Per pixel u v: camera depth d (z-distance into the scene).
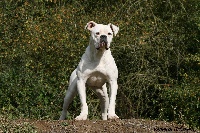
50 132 9.61
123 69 16.84
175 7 17.64
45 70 16.36
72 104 16.00
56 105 15.81
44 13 17.38
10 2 17.80
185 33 17.12
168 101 15.84
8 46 16.75
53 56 16.31
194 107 15.25
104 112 11.72
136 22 17.02
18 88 15.67
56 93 15.88
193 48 17.14
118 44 16.52
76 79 11.51
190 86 15.73
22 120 10.26
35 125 9.88
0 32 17.05
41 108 15.60
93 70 10.88
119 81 16.77
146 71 16.50
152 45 16.77
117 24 16.67
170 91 15.72
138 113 16.77
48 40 16.27
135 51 16.52
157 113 16.66
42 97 15.80
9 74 15.90
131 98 16.66
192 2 17.38
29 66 16.36
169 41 17.02
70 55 16.17
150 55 16.78
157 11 17.80
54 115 15.59
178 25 17.34
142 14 17.17
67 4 17.64
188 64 16.89
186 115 15.15
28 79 15.87
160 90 16.28
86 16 17.17
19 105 15.50
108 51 10.95
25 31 16.73
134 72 16.73
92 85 11.25
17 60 16.50
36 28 16.50
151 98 16.61
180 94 15.45
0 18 17.28
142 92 16.47
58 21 16.61
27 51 16.45
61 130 9.66
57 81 16.14
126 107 16.77
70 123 9.93
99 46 10.66
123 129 9.73
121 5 17.52
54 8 17.50
